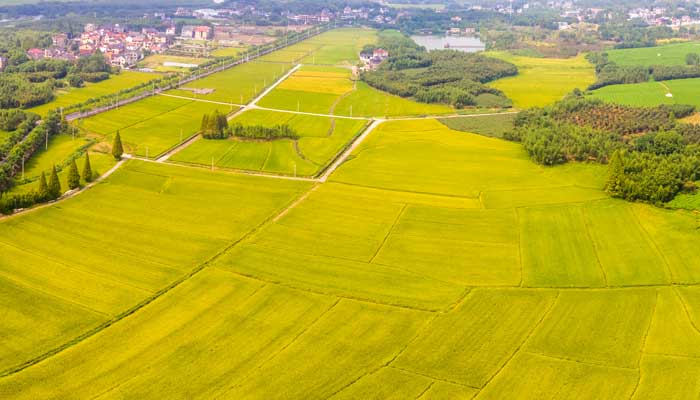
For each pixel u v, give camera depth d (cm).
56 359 13638
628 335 15025
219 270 17562
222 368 13462
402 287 16925
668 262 18488
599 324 15450
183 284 16775
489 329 15112
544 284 17262
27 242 18825
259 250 18800
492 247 19400
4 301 15675
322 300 16162
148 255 18325
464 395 12888
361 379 13250
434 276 17575
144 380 13038
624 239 19900
